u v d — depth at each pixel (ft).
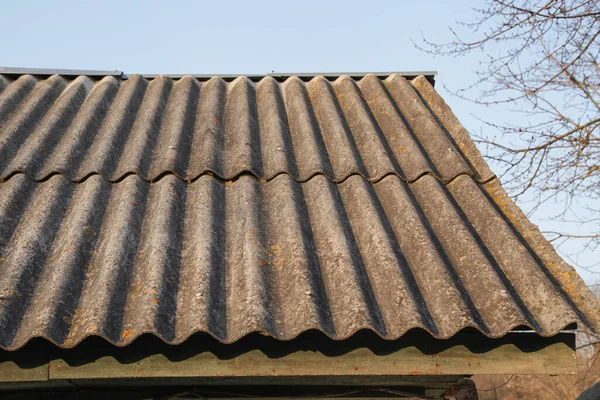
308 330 9.94
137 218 12.37
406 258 11.55
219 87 18.74
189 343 10.09
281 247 11.64
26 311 10.08
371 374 10.12
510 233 11.91
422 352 10.20
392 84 19.03
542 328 9.93
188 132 15.90
